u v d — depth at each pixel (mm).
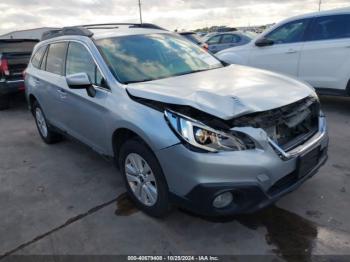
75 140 4398
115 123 3156
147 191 3100
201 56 4145
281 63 6527
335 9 5891
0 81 7797
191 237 2877
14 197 3785
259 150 2521
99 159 4699
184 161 2543
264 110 2592
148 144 2785
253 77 3396
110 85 3332
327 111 6117
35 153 5141
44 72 4898
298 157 2699
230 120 2514
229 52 7457
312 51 6020
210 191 2502
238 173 2479
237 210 2598
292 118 2807
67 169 4438
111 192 3727
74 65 4043
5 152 5273
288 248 2666
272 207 3193
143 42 3945
